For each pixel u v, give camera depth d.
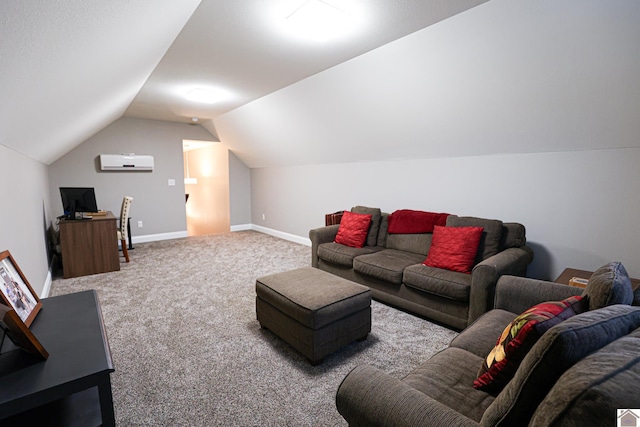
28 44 1.02
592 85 1.98
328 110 3.60
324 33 2.27
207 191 7.67
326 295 2.03
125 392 1.71
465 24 2.05
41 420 1.10
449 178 3.28
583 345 0.73
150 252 4.83
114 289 3.26
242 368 1.94
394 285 2.73
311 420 1.53
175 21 1.90
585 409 0.55
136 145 5.42
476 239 2.54
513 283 1.82
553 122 2.33
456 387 1.17
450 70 2.40
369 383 0.98
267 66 2.93
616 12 1.63
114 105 3.44
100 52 1.57
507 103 2.40
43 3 0.85
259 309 2.36
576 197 2.47
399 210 3.42
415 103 2.87
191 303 2.90
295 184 5.48
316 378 1.85
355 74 2.91
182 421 1.52
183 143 6.27
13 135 1.97
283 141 4.86
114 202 5.29
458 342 1.49
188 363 1.98
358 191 4.34
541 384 0.73
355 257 3.07
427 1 1.87
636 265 2.25
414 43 2.33
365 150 3.92
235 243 5.51
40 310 1.38
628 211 2.25
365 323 2.19
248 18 2.06
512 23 1.91
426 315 2.52
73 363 1.02
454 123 2.83
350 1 1.87
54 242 4.09
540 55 1.99
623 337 0.75
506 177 2.85
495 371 1.07
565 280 2.12
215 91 3.75
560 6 1.73
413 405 0.89
